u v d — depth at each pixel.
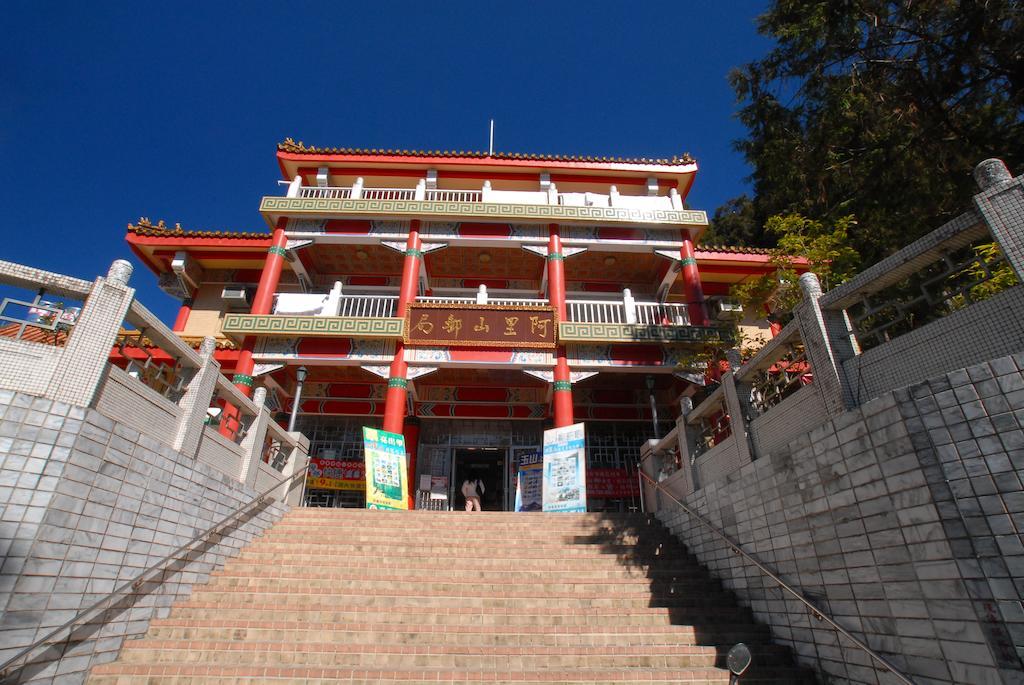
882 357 6.07
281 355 17.17
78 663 5.71
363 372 19.53
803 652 6.62
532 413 20.34
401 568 9.02
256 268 21.72
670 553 10.10
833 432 6.40
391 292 21.58
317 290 21.58
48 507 5.42
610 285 22.36
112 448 6.37
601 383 20.23
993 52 11.91
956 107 13.18
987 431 4.70
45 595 5.36
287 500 12.17
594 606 8.02
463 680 5.92
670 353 17.55
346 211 19.09
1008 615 4.28
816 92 14.54
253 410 10.59
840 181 15.39
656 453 13.07
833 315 6.92
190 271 21.00
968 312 5.26
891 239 15.48
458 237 19.38
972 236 5.50
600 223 19.53
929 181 13.77
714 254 20.44
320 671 5.89
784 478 7.34
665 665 6.54
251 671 5.86
